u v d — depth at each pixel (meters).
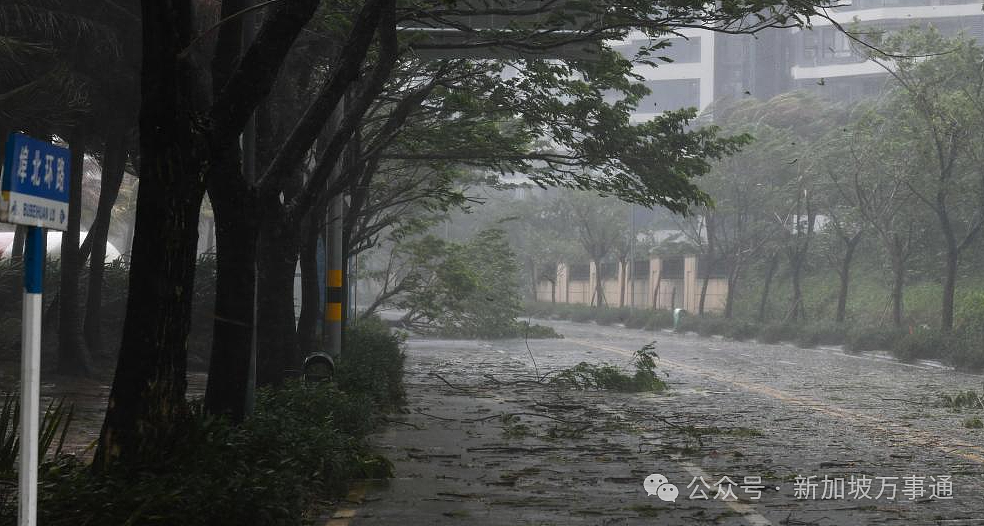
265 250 17.53
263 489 9.69
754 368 39.28
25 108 21.38
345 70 13.30
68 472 9.92
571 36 17.69
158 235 10.59
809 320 67.44
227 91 11.13
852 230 63.16
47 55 22.91
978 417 23.06
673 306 91.75
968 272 61.41
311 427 13.81
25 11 23.31
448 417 22.70
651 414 23.62
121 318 34.66
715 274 83.94
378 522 11.58
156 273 10.60
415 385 31.19
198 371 32.56
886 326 53.75
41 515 8.38
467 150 26.52
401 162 34.88
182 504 8.95
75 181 28.56
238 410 13.38
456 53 21.78
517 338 61.44
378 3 13.35
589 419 22.58
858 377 35.28
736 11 15.70
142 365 10.55
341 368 22.50
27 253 6.71
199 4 18.31
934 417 23.12
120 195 72.44
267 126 17.64
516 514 12.10
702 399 27.33
